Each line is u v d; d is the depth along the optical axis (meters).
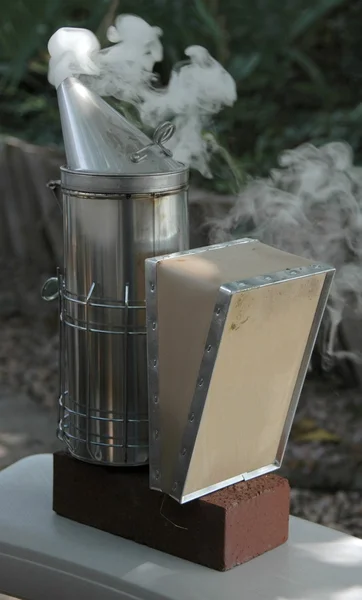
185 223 1.40
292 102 4.25
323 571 1.33
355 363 3.23
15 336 3.99
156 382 1.30
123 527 1.40
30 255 4.18
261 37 4.11
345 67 4.27
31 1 4.14
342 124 3.95
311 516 2.71
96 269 1.35
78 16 4.35
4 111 4.66
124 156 1.34
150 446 1.32
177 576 1.30
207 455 1.30
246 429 1.33
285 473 2.90
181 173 1.36
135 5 4.02
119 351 1.36
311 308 1.31
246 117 4.10
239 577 1.31
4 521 1.46
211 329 1.21
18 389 3.57
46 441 3.16
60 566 1.36
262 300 1.23
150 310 1.28
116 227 1.33
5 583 1.43
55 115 4.47
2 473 1.63
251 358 1.27
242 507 1.32
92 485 1.42
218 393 1.26
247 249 1.35
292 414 1.39
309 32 4.32
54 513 1.48
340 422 3.11
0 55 4.35
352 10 4.24
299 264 1.29
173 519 1.34
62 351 1.47
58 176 4.02
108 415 1.38
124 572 1.32
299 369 1.36
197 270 1.25
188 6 4.00
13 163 4.09
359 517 2.71
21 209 4.12
